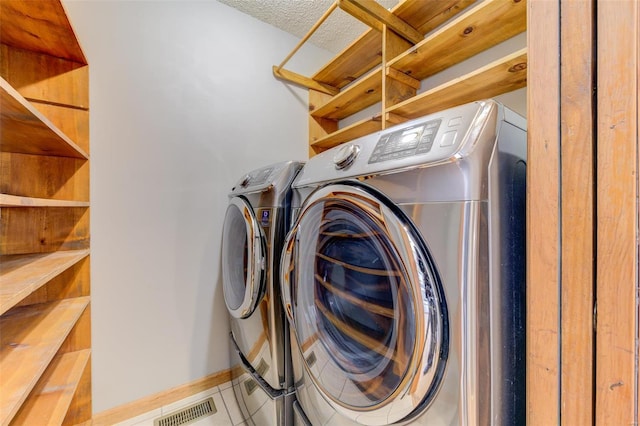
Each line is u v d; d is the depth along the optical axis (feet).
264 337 3.90
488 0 3.54
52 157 4.23
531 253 1.71
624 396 1.30
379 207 2.27
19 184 4.01
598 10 1.40
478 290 1.85
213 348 5.66
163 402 5.13
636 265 1.27
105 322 4.72
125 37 4.93
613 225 1.34
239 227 4.82
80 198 4.39
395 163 2.23
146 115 5.10
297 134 6.98
